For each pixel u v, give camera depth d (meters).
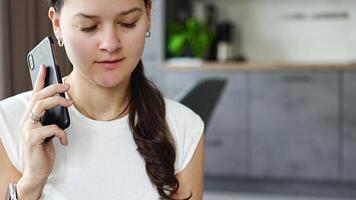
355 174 3.55
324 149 3.59
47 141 0.75
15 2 1.14
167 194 0.85
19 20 1.14
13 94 1.14
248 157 3.72
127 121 0.85
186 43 3.94
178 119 0.91
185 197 0.88
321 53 4.06
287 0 4.07
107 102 0.85
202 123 0.92
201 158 0.91
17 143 0.80
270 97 3.64
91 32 0.73
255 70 3.65
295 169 3.65
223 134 3.74
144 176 0.84
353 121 3.53
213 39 4.03
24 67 1.16
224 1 4.16
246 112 3.69
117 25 0.74
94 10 0.71
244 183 3.78
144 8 0.76
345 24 3.99
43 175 0.75
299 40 4.09
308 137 3.61
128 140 0.85
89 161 0.82
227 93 3.71
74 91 0.85
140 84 0.87
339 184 3.61
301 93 3.59
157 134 0.85
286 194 3.69
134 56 0.76
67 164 0.82
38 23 1.14
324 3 4.01
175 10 4.04
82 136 0.83
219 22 4.16
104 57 0.74
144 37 0.77
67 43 0.75
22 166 0.80
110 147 0.84
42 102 0.72
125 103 0.87
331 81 3.54
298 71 3.58
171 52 3.94
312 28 4.06
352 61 3.90
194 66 3.72
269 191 3.74
